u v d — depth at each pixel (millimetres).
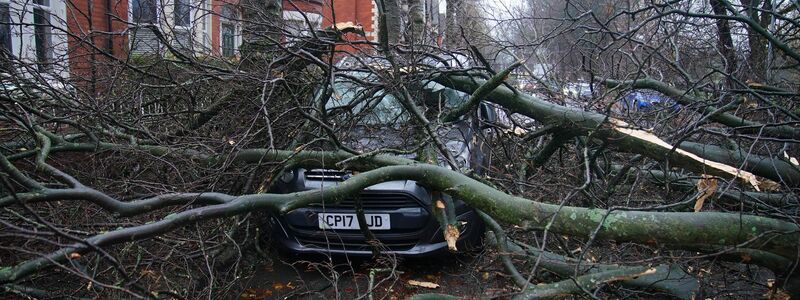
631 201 3988
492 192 2908
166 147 3957
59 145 3896
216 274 3590
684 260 2961
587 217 2676
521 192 3873
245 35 4945
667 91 4520
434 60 4816
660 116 4441
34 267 2287
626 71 5477
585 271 2934
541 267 3119
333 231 3980
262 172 4074
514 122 4621
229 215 2795
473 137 4531
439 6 7082
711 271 3316
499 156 4543
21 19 4773
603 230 2641
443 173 3068
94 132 4301
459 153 4156
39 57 5457
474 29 6031
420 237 3945
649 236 2590
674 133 3713
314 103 4102
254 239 4301
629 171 4598
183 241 3316
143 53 5031
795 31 5031
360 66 4602
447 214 3301
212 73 4352
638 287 3010
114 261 2107
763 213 3109
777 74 5473
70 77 4688
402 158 3541
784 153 3498
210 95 4871
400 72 4027
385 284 3914
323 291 3805
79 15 8570
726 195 3441
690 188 3936
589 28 4582
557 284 2607
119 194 3723
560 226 2723
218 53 5145
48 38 7605
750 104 4066
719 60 5578
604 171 4602
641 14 5793
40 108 4199
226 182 4020
